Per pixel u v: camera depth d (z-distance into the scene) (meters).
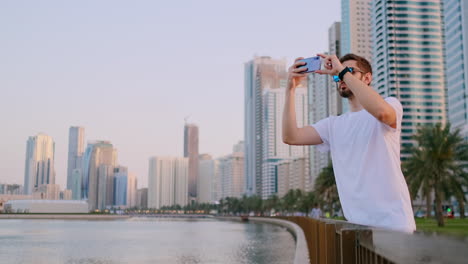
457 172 45.97
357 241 2.84
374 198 2.98
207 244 47.34
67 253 37.34
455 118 154.75
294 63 3.65
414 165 49.09
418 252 1.50
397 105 2.97
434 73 187.00
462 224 52.16
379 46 194.75
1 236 65.06
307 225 27.78
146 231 84.44
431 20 190.38
